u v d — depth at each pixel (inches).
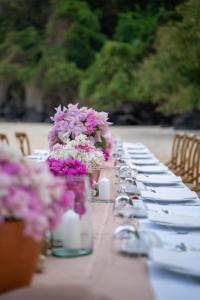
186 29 1064.2
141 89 1339.8
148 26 1609.3
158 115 1409.9
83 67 1808.6
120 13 1788.9
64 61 1758.1
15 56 1929.1
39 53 1916.8
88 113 166.9
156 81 1153.4
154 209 110.0
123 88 1413.6
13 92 1861.5
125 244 75.7
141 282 64.1
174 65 1113.4
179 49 1079.6
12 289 58.9
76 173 106.4
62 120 164.9
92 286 60.8
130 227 83.0
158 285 63.2
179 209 111.3
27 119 1793.8
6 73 1856.5
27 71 1840.6
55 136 164.6
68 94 1712.6
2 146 60.6
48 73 1713.8
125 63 1478.8
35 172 60.1
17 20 2071.9
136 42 1545.3
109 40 1812.3
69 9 1840.6
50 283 64.1
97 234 89.4
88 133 165.8
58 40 1860.2
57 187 60.7
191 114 1224.2
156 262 68.2
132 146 327.3
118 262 71.6
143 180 153.3
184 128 1226.0
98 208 113.0
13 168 57.1
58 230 77.4
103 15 1879.9
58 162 108.6
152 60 1200.8
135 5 1753.2
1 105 1888.5
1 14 2084.2
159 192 130.6
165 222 94.0
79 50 1809.8
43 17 2042.3
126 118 1411.2
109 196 124.3
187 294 60.6
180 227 92.6
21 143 346.6
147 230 85.7
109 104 1439.5
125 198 111.0
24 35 1995.6
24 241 57.4
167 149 669.9
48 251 76.2
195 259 70.2
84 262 73.2
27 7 2048.5
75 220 76.9
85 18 1830.7
